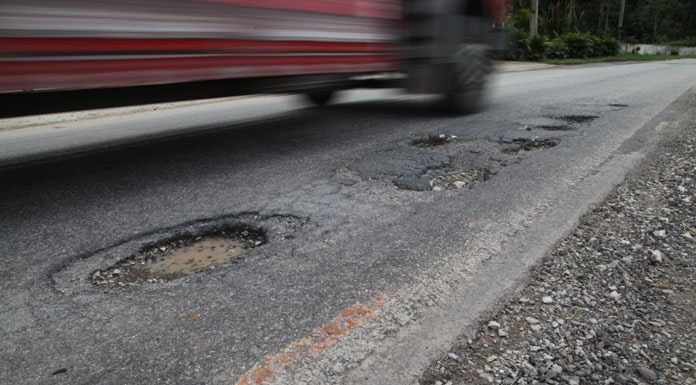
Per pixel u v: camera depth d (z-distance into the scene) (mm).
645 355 1817
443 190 3623
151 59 3359
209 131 5816
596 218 3035
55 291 2299
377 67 5441
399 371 1748
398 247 2699
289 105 7855
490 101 8039
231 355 1831
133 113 7324
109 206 3369
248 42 3965
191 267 2533
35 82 2850
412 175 3979
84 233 2943
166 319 2057
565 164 4203
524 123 6039
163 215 3203
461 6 6402
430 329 1979
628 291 2225
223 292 2264
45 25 2830
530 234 2832
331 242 2773
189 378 1717
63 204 3420
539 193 3502
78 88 3035
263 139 5340
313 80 4777
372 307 2127
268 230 2961
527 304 2145
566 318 2041
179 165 4352
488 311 2094
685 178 3705
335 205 3342
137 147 5047
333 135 5512
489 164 4258
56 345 1900
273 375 1730
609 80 11922
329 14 4688
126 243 2814
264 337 1934
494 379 1707
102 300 2215
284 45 4285
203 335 1948
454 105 6652
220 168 4238
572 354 1828
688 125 5652
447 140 5188
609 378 1705
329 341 1907
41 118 6973
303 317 2061
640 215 3053
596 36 29391
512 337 1929
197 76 3654
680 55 41344
